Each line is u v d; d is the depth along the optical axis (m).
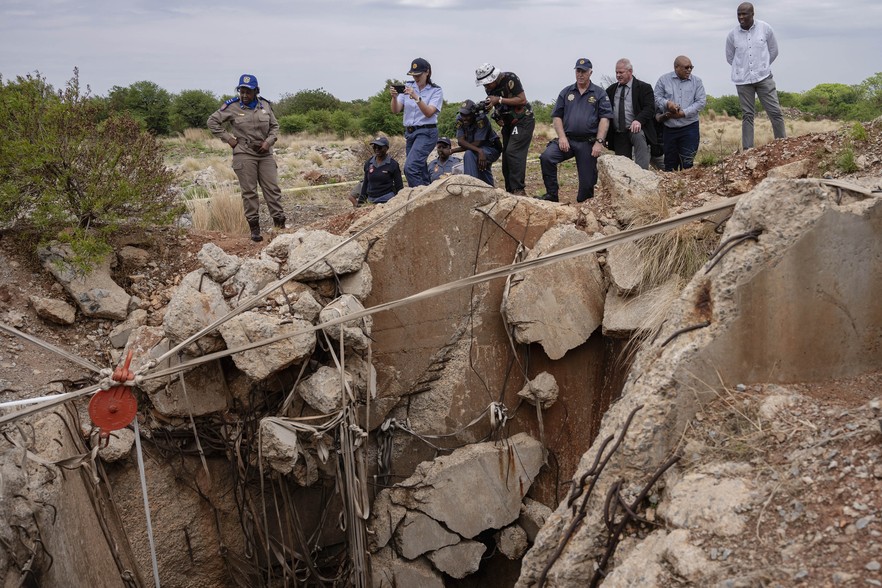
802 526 3.97
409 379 8.71
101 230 8.27
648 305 7.82
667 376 4.86
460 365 8.77
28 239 8.38
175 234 9.10
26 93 8.17
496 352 8.77
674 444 4.89
